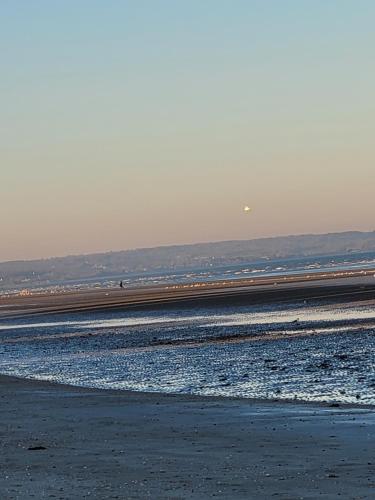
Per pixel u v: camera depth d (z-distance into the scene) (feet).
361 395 134.51
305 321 323.98
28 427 114.21
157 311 481.05
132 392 156.56
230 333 292.20
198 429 105.40
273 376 168.25
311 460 80.59
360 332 254.88
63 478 75.92
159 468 79.46
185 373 184.96
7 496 68.44
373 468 75.00
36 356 260.62
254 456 84.28
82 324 416.67
